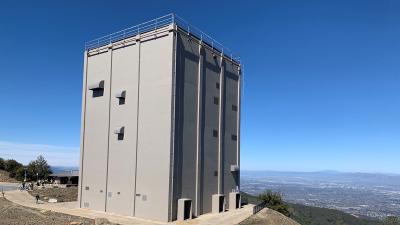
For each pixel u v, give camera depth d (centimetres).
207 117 4328
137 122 3997
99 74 4494
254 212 4138
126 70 4203
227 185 4666
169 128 3706
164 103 3784
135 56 4125
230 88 4881
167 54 3831
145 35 4059
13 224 3325
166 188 3656
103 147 4309
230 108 4853
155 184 3750
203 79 4291
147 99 3944
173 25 3828
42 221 3509
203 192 4153
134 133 4009
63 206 4575
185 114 3944
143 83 4006
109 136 4262
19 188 6731
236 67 5066
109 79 4359
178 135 3816
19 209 4172
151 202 3756
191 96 4059
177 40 3884
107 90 4366
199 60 4225
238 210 4462
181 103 3891
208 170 4278
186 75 3994
